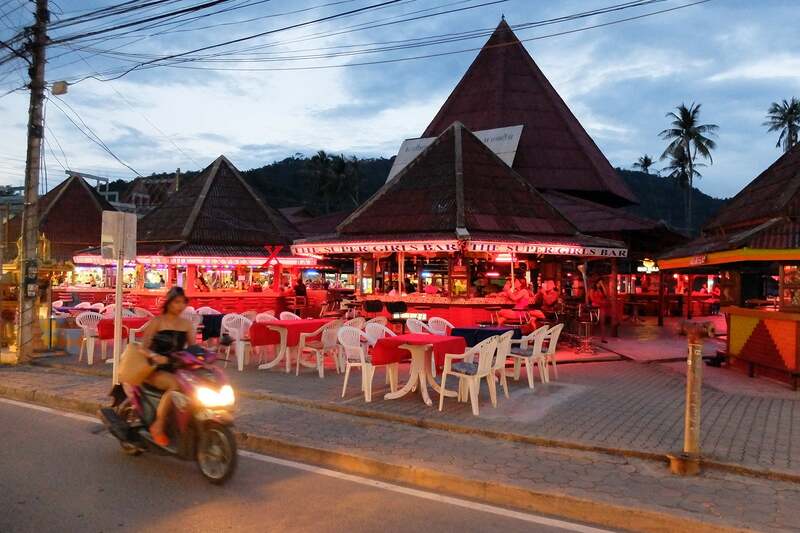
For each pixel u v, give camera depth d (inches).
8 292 557.9
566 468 253.4
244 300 834.8
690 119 2566.4
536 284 756.6
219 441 238.4
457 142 736.3
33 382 434.9
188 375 244.7
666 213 4835.1
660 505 213.0
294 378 444.5
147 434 257.9
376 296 664.4
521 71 1172.5
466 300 626.8
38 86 542.0
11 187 1461.6
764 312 454.9
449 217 650.2
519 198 706.8
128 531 194.4
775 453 269.4
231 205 906.7
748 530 194.2
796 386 414.0
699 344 252.4
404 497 229.5
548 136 1096.2
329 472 257.8
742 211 528.1
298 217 1955.0
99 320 514.3
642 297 1077.1
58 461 266.4
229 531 195.5
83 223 1366.9
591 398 386.6
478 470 247.6
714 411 351.6
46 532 192.9
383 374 463.2
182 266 874.8
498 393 399.9
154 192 1856.5
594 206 941.2
